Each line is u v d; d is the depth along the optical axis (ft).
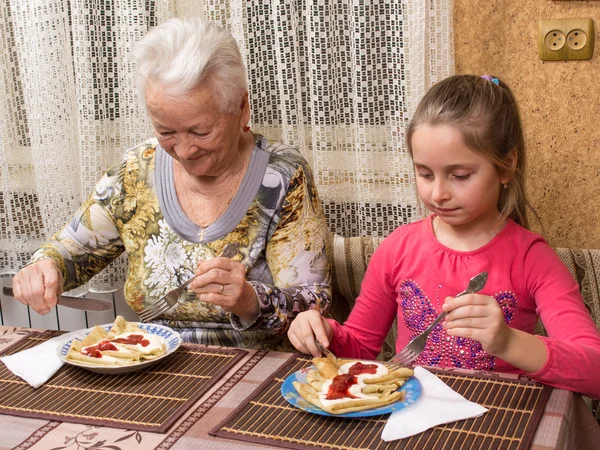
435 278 4.64
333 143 6.14
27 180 7.06
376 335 4.92
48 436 3.37
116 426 3.43
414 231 4.83
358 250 5.83
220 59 4.43
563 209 5.96
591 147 5.78
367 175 6.08
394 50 5.84
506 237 4.58
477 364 4.45
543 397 3.56
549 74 5.74
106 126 6.53
